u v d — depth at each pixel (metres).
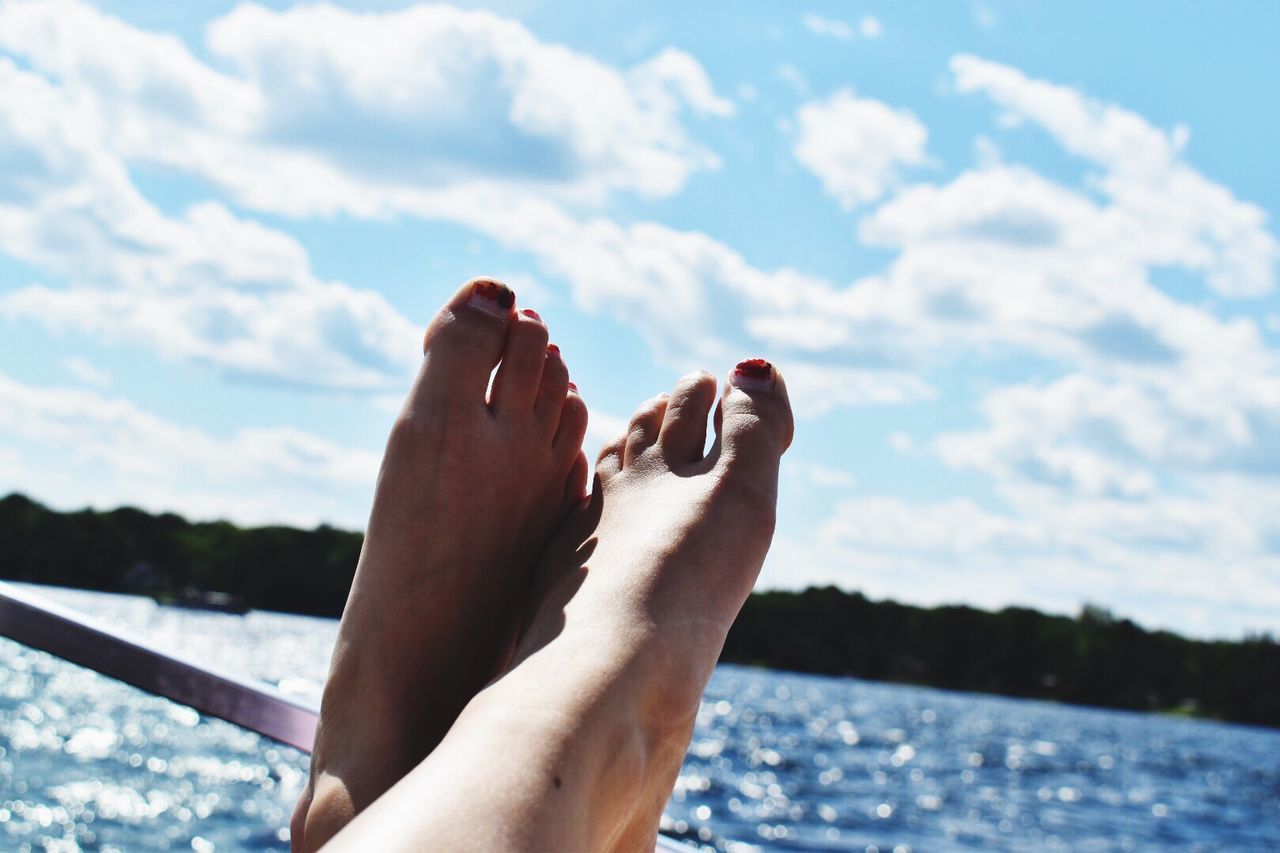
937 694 38.22
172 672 0.99
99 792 4.95
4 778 5.00
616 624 0.87
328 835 0.88
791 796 12.73
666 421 1.25
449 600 1.12
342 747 0.97
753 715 29.03
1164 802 17.27
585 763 0.68
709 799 11.65
